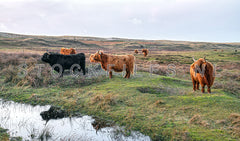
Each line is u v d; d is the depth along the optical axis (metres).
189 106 7.02
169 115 6.29
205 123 5.51
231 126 5.35
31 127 5.86
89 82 11.12
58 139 5.19
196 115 5.94
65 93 8.96
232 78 17.41
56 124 6.15
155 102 7.45
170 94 8.88
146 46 106.81
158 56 42.25
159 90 9.44
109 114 6.64
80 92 9.23
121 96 8.26
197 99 7.66
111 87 9.85
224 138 4.75
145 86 9.77
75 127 5.95
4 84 10.45
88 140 5.14
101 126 5.98
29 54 19.64
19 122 6.18
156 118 6.11
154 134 5.28
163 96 8.46
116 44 118.69
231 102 7.24
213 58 39.59
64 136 5.37
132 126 5.79
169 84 11.46
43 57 11.56
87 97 8.41
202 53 55.41
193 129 5.27
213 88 11.17
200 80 8.69
